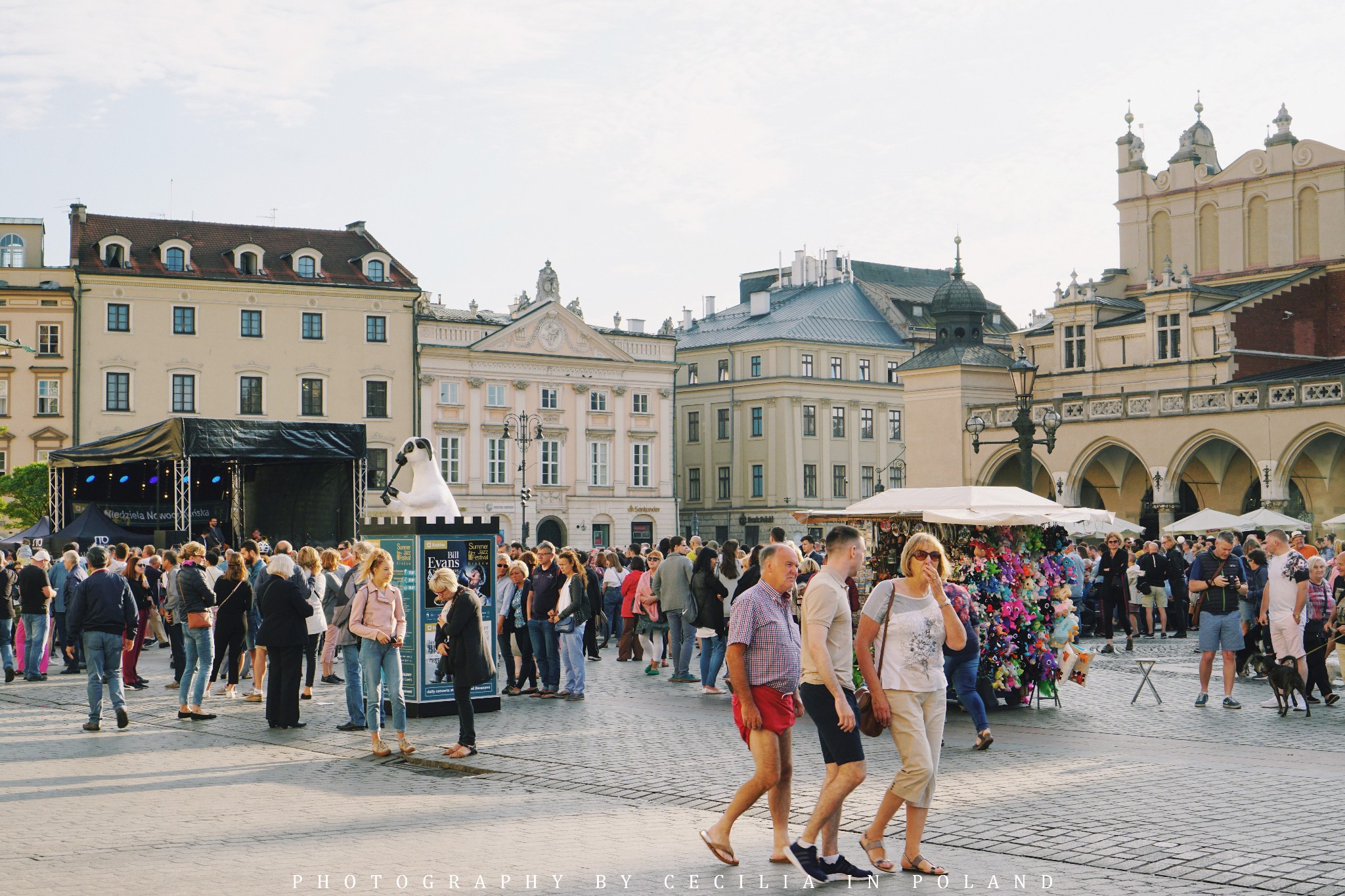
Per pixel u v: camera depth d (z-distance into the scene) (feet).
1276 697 61.31
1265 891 28.37
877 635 31.04
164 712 64.13
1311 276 187.11
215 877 30.19
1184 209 205.98
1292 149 193.67
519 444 252.42
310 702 67.41
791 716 31.68
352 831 35.60
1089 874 29.96
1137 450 162.20
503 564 70.90
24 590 80.23
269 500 142.61
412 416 241.96
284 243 241.96
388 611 50.03
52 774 45.96
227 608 67.26
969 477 184.03
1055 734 52.95
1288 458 148.25
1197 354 181.27
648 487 267.80
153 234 233.35
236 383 231.09
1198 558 62.28
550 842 34.06
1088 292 194.39
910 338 299.58
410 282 244.63
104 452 129.29
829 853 30.01
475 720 59.57
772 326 287.69
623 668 85.35
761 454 282.36
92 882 29.78
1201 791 39.81
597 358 261.85
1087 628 107.55
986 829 34.76
